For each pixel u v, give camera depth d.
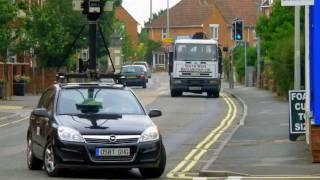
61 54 81.56
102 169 24.94
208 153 31.73
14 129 44.44
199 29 177.38
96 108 24.45
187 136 39.19
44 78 86.81
